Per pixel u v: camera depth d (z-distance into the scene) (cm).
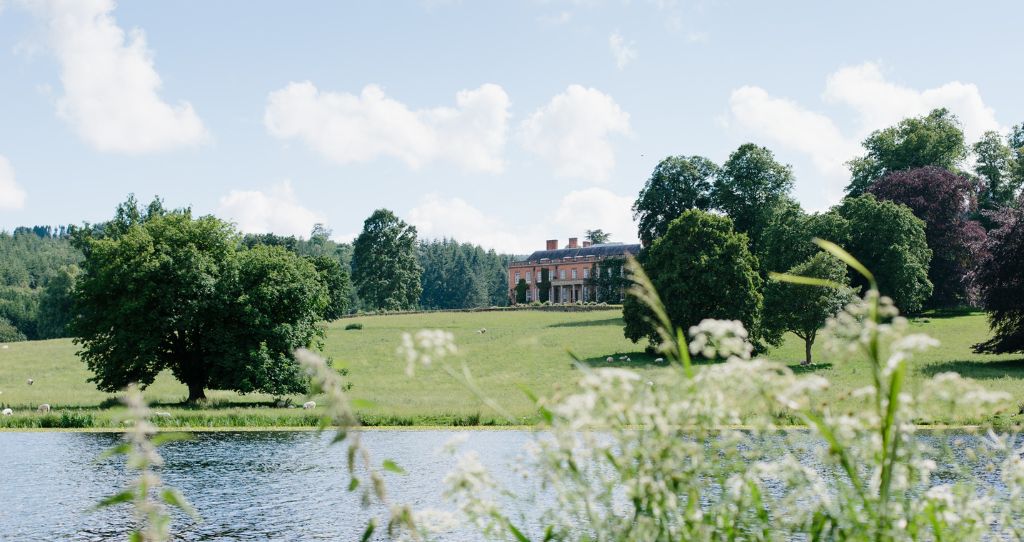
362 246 13038
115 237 8000
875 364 338
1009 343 4756
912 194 7500
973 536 414
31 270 19750
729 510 408
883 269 6481
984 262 4891
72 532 1573
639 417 374
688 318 5756
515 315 9762
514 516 1126
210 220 4616
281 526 1591
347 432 349
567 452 388
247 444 2870
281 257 4612
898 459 385
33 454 2680
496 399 4241
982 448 449
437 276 19588
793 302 4975
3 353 7438
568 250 14200
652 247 6166
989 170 8919
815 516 407
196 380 4497
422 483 2012
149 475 319
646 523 377
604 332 7569
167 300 4200
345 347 7262
